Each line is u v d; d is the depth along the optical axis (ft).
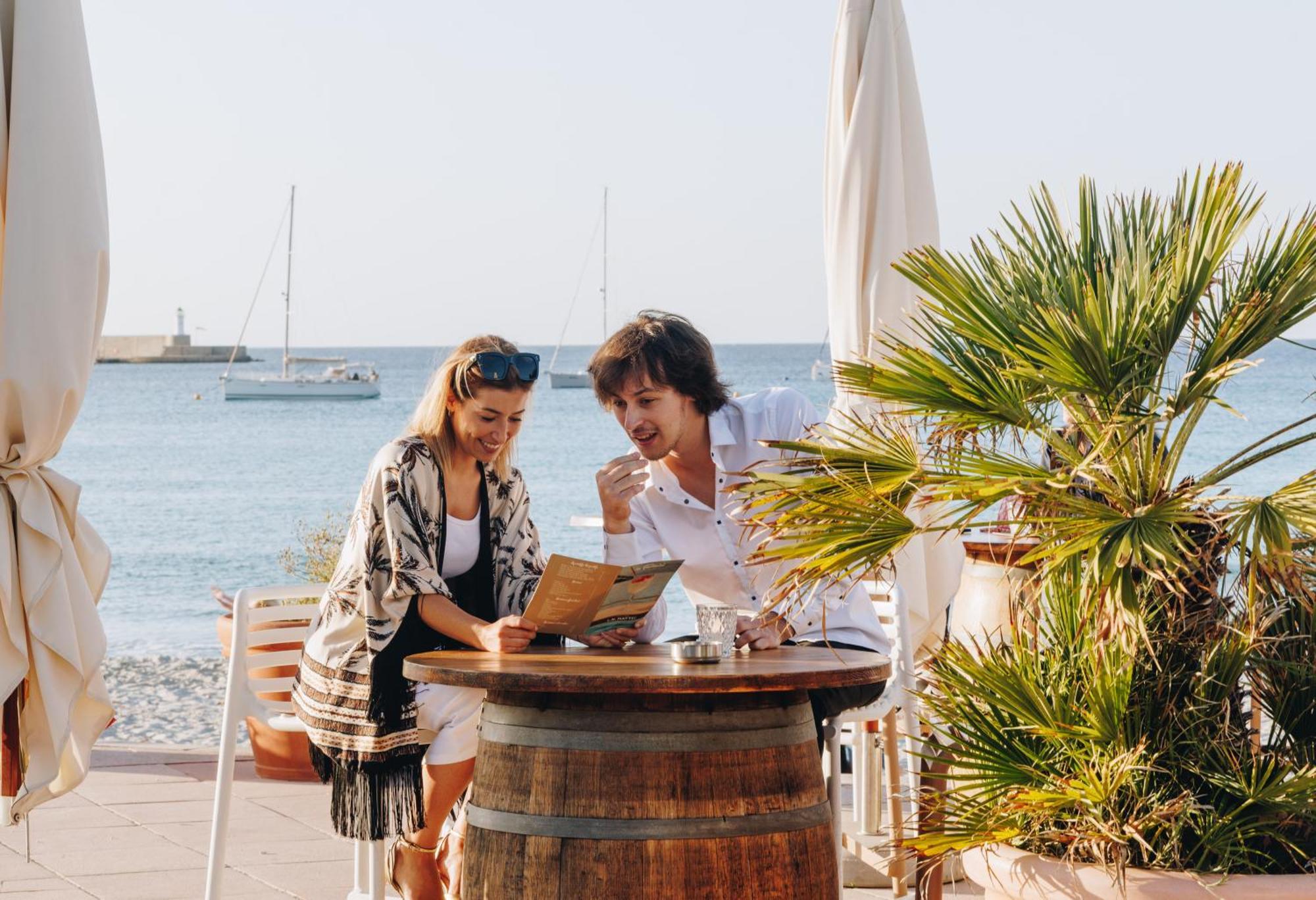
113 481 127.85
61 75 14.43
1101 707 9.35
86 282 14.44
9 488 14.49
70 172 14.43
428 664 9.52
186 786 19.70
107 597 72.74
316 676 11.82
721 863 8.83
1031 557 8.89
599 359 11.64
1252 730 9.91
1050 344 9.18
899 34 15.94
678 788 8.88
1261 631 9.45
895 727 13.24
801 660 9.95
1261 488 89.25
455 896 11.48
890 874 13.43
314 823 17.60
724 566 12.23
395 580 11.38
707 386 11.71
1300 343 9.43
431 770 11.57
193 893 14.56
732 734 9.05
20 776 14.67
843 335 15.66
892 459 9.80
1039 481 9.14
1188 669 9.53
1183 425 9.46
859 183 15.64
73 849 16.30
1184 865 9.13
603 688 8.70
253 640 12.70
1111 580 8.68
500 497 12.28
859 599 12.40
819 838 9.30
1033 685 9.75
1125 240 10.12
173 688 34.19
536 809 9.02
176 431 177.78
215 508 109.19
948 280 9.70
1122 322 9.34
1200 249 9.36
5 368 14.20
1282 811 9.14
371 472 11.75
